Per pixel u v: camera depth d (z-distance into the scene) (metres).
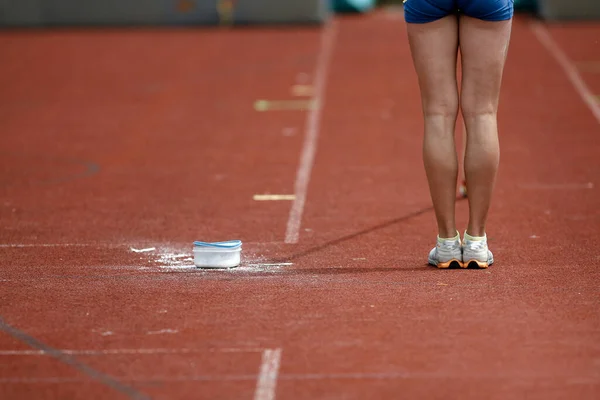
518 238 15.23
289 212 17.55
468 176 12.99
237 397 9.11
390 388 9.21
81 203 18.64
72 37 46.34
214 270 13.70
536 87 31.75
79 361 10.11
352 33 45.03
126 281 13.13
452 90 12.84
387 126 26.70
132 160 23.08
